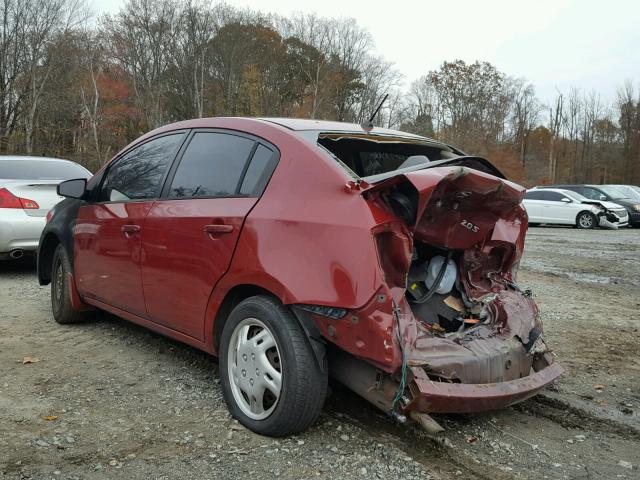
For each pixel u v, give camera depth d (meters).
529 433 3.43
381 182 2.90
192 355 4.53
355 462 2.96
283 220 3.11
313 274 2.92
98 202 4.77
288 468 2.88
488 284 3.68
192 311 3.63
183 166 3.97
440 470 2.95
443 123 61.69
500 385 3.08
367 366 2.94
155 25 45.56
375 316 2.77
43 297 6.50
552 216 22.02
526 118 66.88
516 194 3.34
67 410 3.48
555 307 6.94
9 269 8.38
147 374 4.11
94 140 38.84
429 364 2.86
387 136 3.86
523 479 2.90
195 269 3.57
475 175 3.03
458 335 3.20
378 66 52.75
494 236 3.62
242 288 3.35
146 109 44.75
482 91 61.50
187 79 46.94
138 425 3.31
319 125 3.72
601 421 3.64
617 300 7.51
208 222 3.50
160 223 3.88
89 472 2.80
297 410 3.01
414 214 2.89
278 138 3.44
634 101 62.72
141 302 4.12
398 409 2.83
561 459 3.13
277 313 3.07
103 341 4.85
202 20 47.25
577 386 4.23
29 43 35.34
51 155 36.25
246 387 3.26
